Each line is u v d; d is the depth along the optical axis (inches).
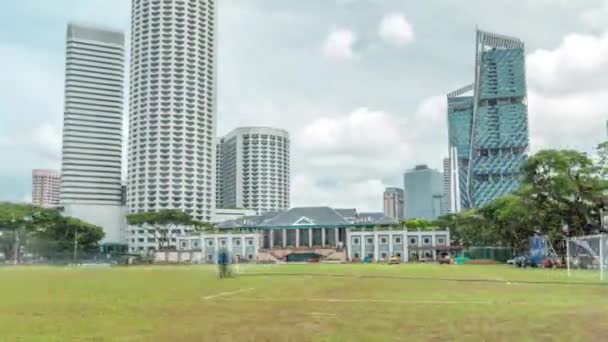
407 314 785.6
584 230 3157.0
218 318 749.9
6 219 4845.0
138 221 6136.8
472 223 5054.1
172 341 578.9
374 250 6136.8
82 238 5388.8
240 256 6318.9
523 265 3159.5
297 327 666.8
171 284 1544.0
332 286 1430.9
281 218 6643.7
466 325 675.4
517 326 665.6
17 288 1375.5
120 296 1114.1
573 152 2989.7
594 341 570.9
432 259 5649.6
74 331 642.8
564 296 1080.8
